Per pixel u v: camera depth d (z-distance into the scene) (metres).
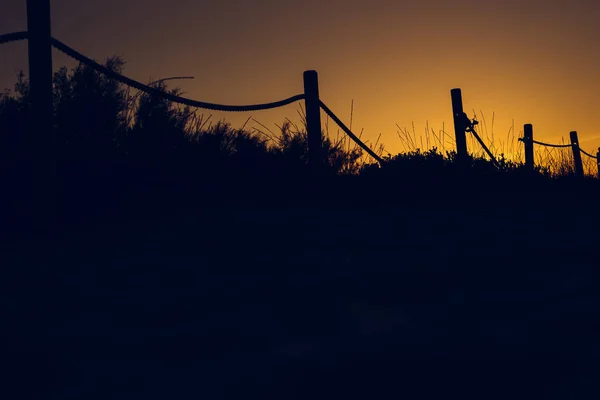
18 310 3.57
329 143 10.26
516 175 11.53
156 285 4.12
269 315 3.41
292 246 5.43
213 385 2.44
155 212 6.93
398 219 6.95
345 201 8.32
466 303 3.66
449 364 2.66
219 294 3.87
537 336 3.04
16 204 6.38
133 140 8.16
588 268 4.58
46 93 6.20
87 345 2.94
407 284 4.12
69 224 6.40
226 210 7.17
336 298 3.77
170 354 2.80
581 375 2.52
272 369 2.61
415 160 10.38
